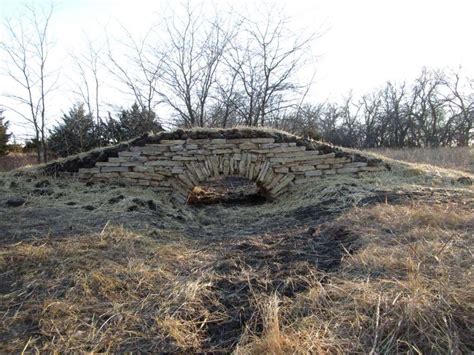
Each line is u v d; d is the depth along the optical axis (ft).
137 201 19.07
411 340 7.22
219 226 18.80
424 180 23.38
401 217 14.23
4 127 69.92
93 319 8.71
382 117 103.14
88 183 22.52
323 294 9.00
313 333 7.68
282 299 9.34
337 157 25.02
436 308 7.77
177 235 15.33
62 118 52.54
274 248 13.19
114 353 7.64
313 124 56.75
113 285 10.01
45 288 9.91
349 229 13.62
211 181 35.68
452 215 13.88
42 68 61.57
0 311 8.96
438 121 103.50
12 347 7.72
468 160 46.65
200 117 48.62
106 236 13.37
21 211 16.33
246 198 27.78
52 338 8.05
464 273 9.18
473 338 7.20
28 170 22.86
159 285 10.27
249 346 7.57
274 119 50.72
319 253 12.21
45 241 12.65
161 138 23.58
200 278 10.63
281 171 24.38
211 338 8.22
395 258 10.45
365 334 7.54
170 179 23.40
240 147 23.99
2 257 11.18
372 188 21.15
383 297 8.39
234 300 9.57
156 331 8.32
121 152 23.02
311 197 22.35
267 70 48.67
